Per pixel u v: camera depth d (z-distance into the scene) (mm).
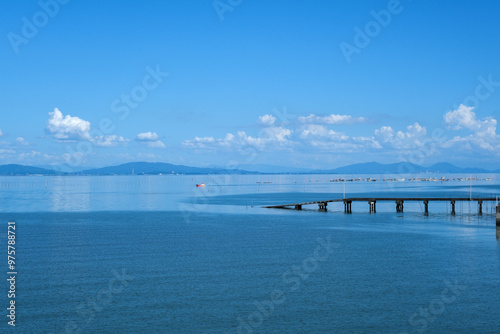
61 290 42938
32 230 83625
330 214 110312
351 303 39281
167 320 35688
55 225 91500
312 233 77438
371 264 52812
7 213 118688
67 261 54875
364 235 74375
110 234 78125
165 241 70062
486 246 63062
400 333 33188
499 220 76875
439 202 152250
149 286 44188
